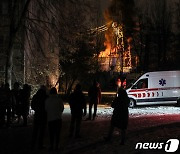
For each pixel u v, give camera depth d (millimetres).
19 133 16906
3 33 36062
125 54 66062
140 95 29781
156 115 24203
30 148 13219
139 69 65875
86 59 49625
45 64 36125
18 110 19594
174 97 29781
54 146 13461
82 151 12312
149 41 65000
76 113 15164
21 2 32531
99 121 21000
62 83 53562
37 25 29391
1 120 18781
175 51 66188
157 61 66688
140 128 17547
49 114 12820
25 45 33938
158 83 29812
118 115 13531
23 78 33906
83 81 56656
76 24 31984
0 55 35156
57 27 30125
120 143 13422
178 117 22656
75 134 15203
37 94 13531
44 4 29359
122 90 13688
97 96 21547
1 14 36375
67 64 48938
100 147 12953
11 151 12711
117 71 65125
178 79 29844
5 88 18984
